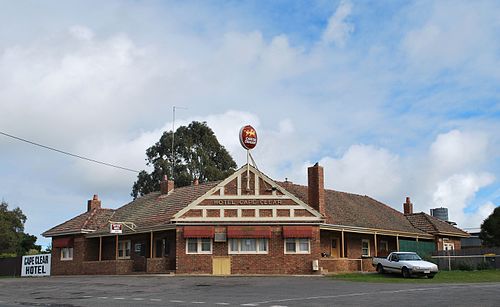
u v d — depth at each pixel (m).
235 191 37.91
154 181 70.19
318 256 37.22
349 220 42.50
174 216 37.19
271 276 34.91
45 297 22.69
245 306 17.77
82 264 43.19
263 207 37.66
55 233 45.50
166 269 37.91
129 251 42.72
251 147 38.81
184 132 72.69
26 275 47.62
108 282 30.45
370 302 18.41
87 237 44.16
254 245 37.28
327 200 45.12
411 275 33.38
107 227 44.00
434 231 49.34
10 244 71.19
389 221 47.78
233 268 36.81
